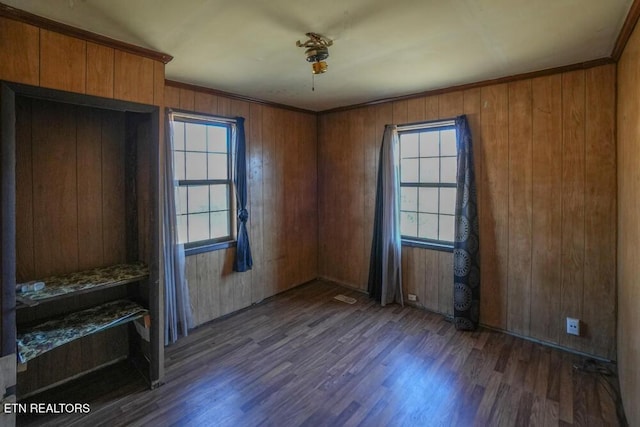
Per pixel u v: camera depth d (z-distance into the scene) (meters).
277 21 1.92
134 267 2.55
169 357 2.84
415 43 2.26
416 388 2.41
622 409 2.15
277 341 3.11
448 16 1.88
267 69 2.79
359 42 2.24
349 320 3.55
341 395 2.34
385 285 3.89
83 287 2.12
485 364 2.70
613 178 2.60
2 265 1.75
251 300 3.96
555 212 2.87
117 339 2.75
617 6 1.78
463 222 3.29
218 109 3.52
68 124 2.40
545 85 2.86
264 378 2.54
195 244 3.46
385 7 1.77
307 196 4.66
